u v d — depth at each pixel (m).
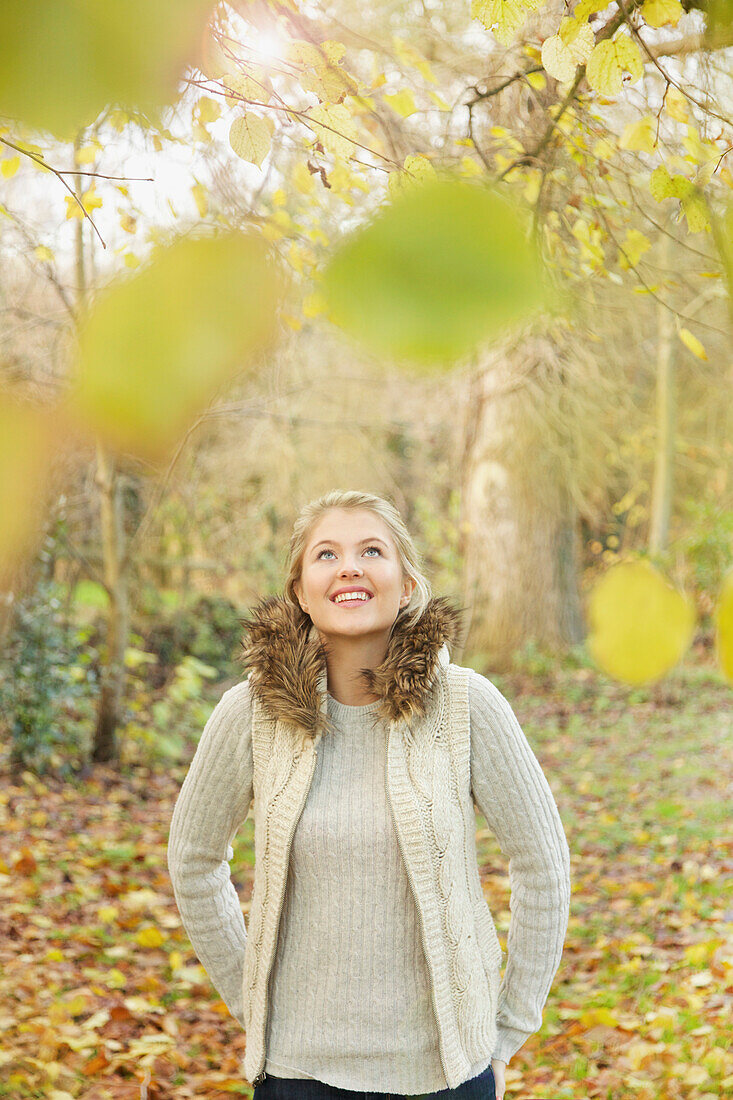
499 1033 1.93
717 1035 3.59
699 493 9.38
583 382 7.06
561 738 8.80
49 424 0.14
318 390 7.84
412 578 1.96
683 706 9.45
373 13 2.40
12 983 3.88
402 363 0.15
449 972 1.75
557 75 1.17
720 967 4.12
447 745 1.84
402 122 2.29
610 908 4.96
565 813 6.65
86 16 0.16
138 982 4.05
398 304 0.14
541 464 10.43
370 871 1.77
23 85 0.16
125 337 0.14
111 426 0.14
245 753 1.91
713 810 6.49
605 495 11.20
